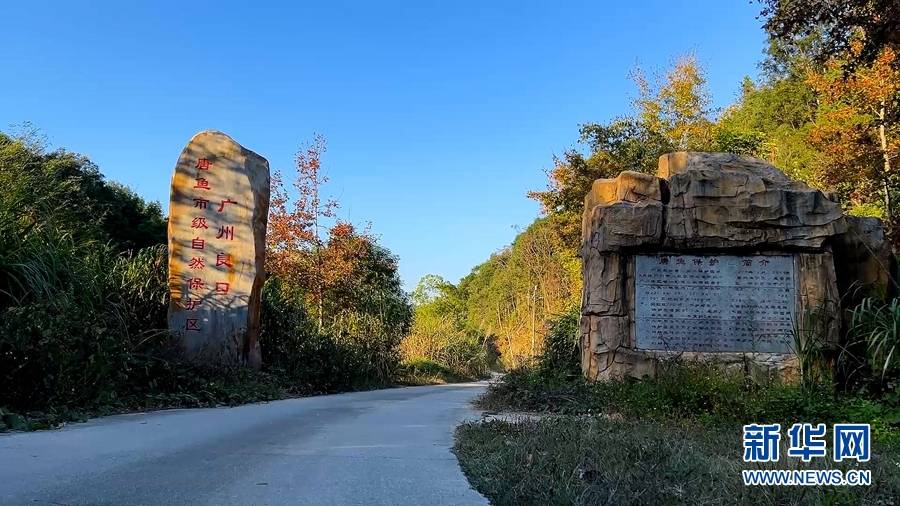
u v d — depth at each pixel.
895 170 14.20
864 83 14.46
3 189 8.69
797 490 3.14
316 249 18.77
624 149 21.00
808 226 7.94
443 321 29.34
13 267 6.57
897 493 3.20
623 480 3.28
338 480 3.48
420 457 4.19
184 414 6.68
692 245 8.09
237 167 10.55
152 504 2.91
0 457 3.87
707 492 3.11
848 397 6.58
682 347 8.02
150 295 9.99
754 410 5.80
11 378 5.84
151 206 24.02
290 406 7.96
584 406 6.99
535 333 31.42
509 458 3.78
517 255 40.69
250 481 3.42
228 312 10.12
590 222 8.59
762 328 7.95
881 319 6.90
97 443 4.50
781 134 25.00
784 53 28.64
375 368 15.60
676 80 23.47
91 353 6.54
